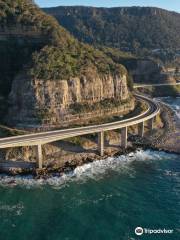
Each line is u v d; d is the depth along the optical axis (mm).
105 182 106625
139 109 174875
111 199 95812
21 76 142625
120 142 141625
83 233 79875
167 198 97062
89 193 99125
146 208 91312
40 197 96000
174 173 115000
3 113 141000
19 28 167000
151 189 102375
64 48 159250
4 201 93062
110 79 164750
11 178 107000
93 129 127562
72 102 146125
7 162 114125
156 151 135625
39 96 137250
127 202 94500
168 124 175000
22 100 139000
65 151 125438
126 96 174000
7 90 149625
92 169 116688
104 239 77750
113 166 120062
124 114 165625
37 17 171875
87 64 159000
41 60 146625
